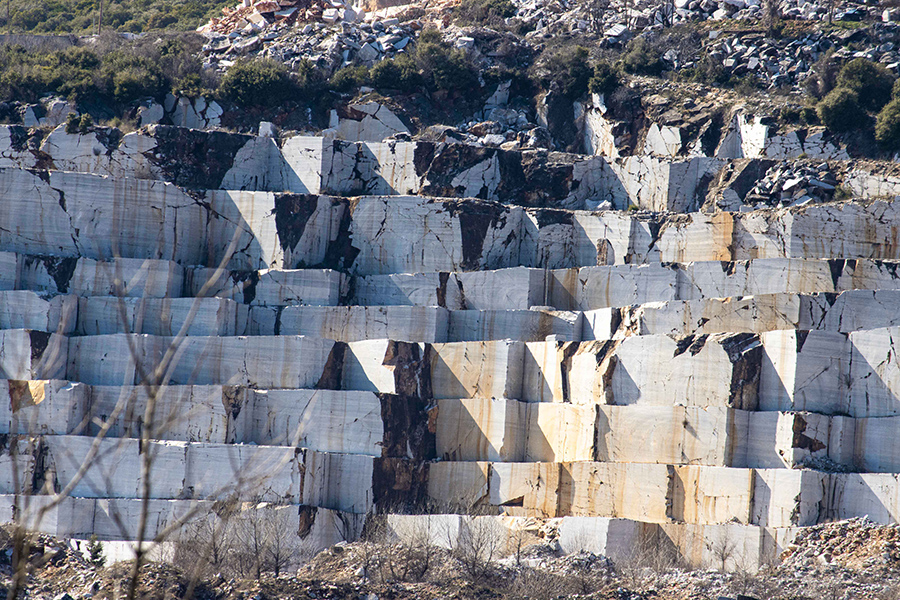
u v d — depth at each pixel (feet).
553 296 565.12
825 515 427.33
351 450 497.05
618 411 480.64
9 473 479.41
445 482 497.05
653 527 435.53
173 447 478.18
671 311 509.76
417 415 508.53
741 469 439.22
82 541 419.74
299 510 455.63
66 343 529.86
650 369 485.15
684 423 463.83
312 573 395.34
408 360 515.91
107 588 343.05
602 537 431.84
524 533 449.89
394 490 489.67
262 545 401.29
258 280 574.97
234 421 497.05
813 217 558.97
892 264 512.63
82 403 503.20
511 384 517.96
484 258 591.78
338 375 524.93
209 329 539.29
